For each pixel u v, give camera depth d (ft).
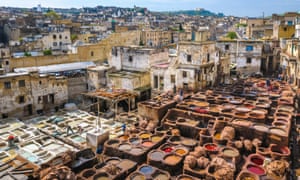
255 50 163.84
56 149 85.92
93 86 139.54
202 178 62.64
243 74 167.94
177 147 76.54
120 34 247.91
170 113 95.71
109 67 145.18
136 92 126.41
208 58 125.70
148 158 70.38
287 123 79.66
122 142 79.41
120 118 112.68
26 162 68.95
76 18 564.71
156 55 140.05
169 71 127.24
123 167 67.46
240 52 167.94
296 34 174.91
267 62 168.76
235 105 98.12
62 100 127.95
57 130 101.55
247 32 269.85
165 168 67.82
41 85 119.55
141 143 79.20
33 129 101.24
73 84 136.98
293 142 79.71
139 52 137.69
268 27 252.62
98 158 75.56
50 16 469.16
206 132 80.53
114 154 76.02
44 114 120.37
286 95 107.14
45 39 237.04
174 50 171.63
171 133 85.10
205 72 125.39
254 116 84.38
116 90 128.47
